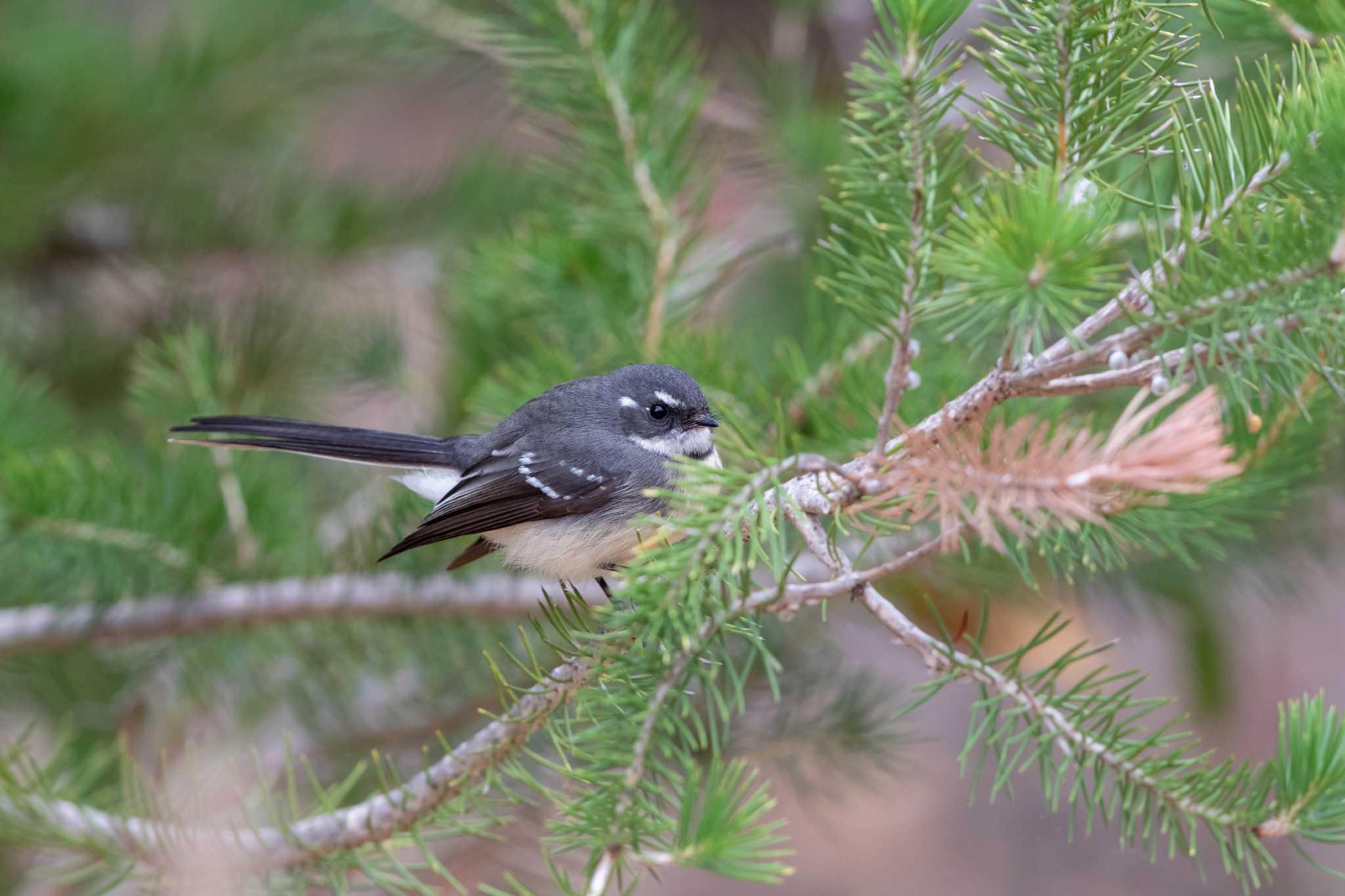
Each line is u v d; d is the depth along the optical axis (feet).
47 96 18.65
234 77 18.69
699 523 17.84
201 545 18.31
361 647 18.40
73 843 17.94
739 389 18.26
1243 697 18.90
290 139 18.83
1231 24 18.06
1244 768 17.87
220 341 18.78
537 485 18.29
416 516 18.38
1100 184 17.88
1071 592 18.44
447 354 18.56
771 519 17.81
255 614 18.34
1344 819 17.84
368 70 18.79
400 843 17.95
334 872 17.95
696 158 18.33
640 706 17.87
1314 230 17.79
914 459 17.78
